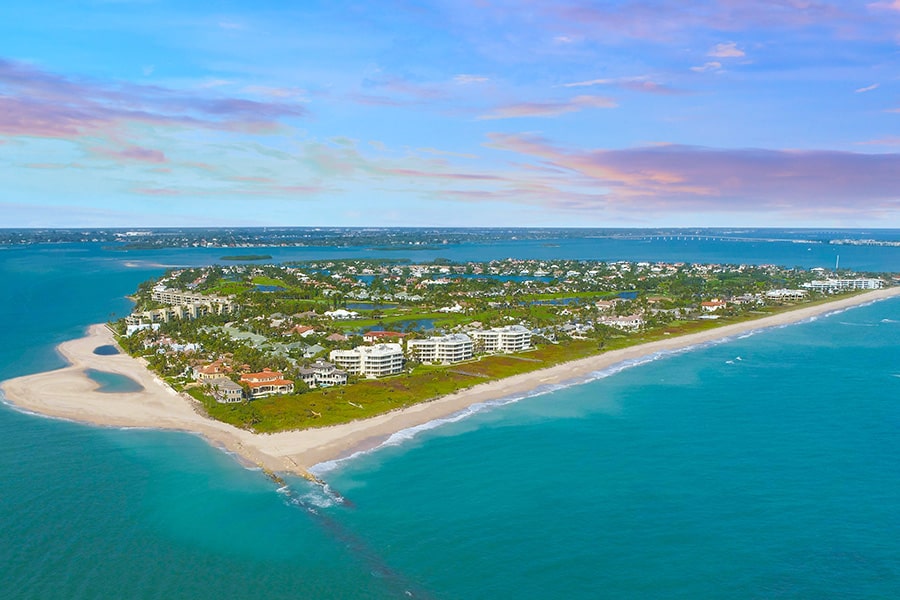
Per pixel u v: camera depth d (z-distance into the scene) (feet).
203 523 506.48
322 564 454.81
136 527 499.51
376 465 616.80
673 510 525.75
